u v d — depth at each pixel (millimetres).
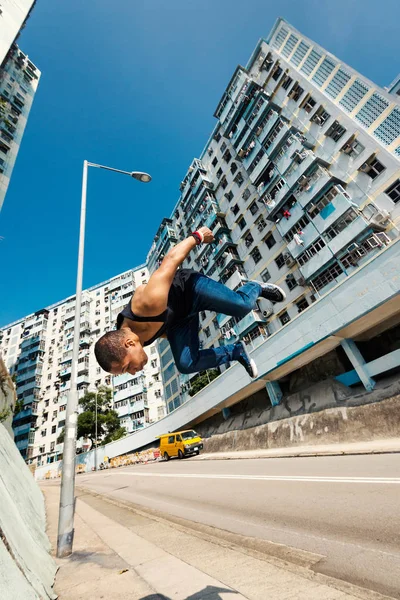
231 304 1515
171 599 2156
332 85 20344
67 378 48469
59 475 38469
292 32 24438
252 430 16625
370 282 11469
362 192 17172
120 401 42938
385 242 15375
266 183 23000
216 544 3574
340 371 13898
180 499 7234
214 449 19203
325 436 11922
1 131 26719
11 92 30375
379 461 6938
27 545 2740
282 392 17078
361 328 12742
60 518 4230
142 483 11953
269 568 2629
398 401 10312
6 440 7066
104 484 14641
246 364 1655
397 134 16406
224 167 31297
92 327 53656
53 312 59250
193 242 1431
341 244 16750
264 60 25562
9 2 26703
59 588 2658
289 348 14570
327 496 4969
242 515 4934
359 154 17750
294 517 4336
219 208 30844
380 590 2236
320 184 18172
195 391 28219
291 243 20016
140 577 2686
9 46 25125
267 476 7727
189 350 1493
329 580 2273
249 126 24984
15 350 57312
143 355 1333
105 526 5484
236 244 27344
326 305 12938
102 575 2879
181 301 1472
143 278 54969
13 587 1743
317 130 20375
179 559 3064
